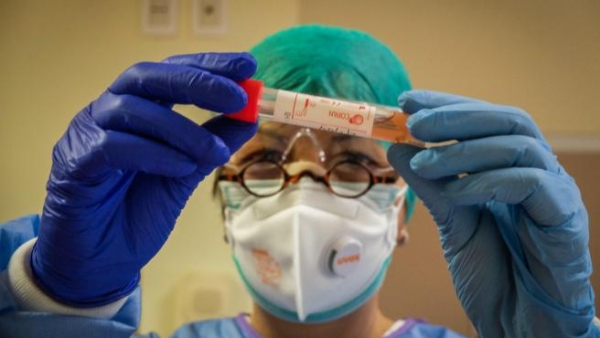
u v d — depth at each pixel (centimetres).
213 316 133
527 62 125
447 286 123
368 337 106
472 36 127
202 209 134
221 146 58
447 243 75
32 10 140
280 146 95
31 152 139
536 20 125
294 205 90
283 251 90
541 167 64
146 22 136
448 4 128
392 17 130
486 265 73
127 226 66
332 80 97
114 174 61
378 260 96
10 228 75
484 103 67
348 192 93
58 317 61
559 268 64
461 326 122
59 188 59
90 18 138
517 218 68
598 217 115
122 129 58
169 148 58
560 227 62
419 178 69
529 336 68
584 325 67
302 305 92
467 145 62
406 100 68
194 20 134
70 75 138
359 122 66
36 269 65
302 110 65
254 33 133
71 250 62
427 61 128
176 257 134
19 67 140
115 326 63
